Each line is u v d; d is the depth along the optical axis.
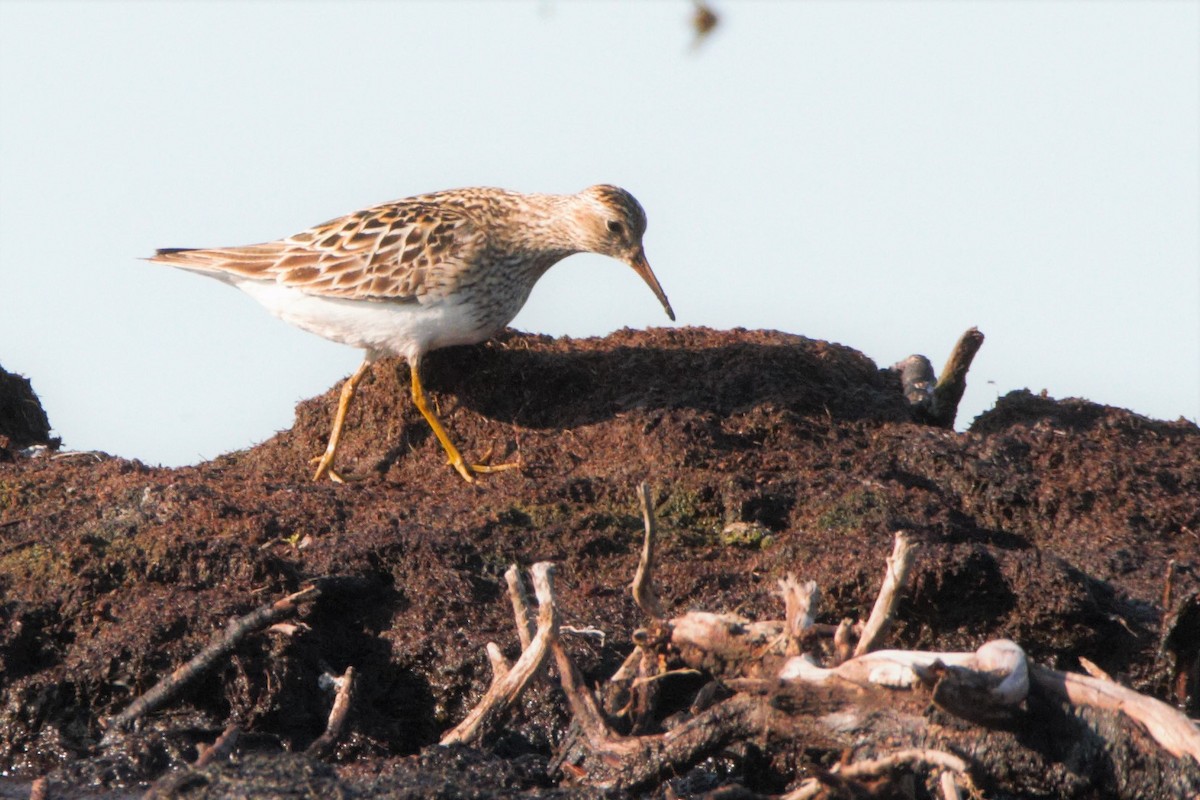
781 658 9.51
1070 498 13.62
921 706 9.04
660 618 10.13
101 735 11.08
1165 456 14.40
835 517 13.08
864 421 14.75
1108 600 11.99
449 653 11.53
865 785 8.74
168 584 12.02
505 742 10.64
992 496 13.65
